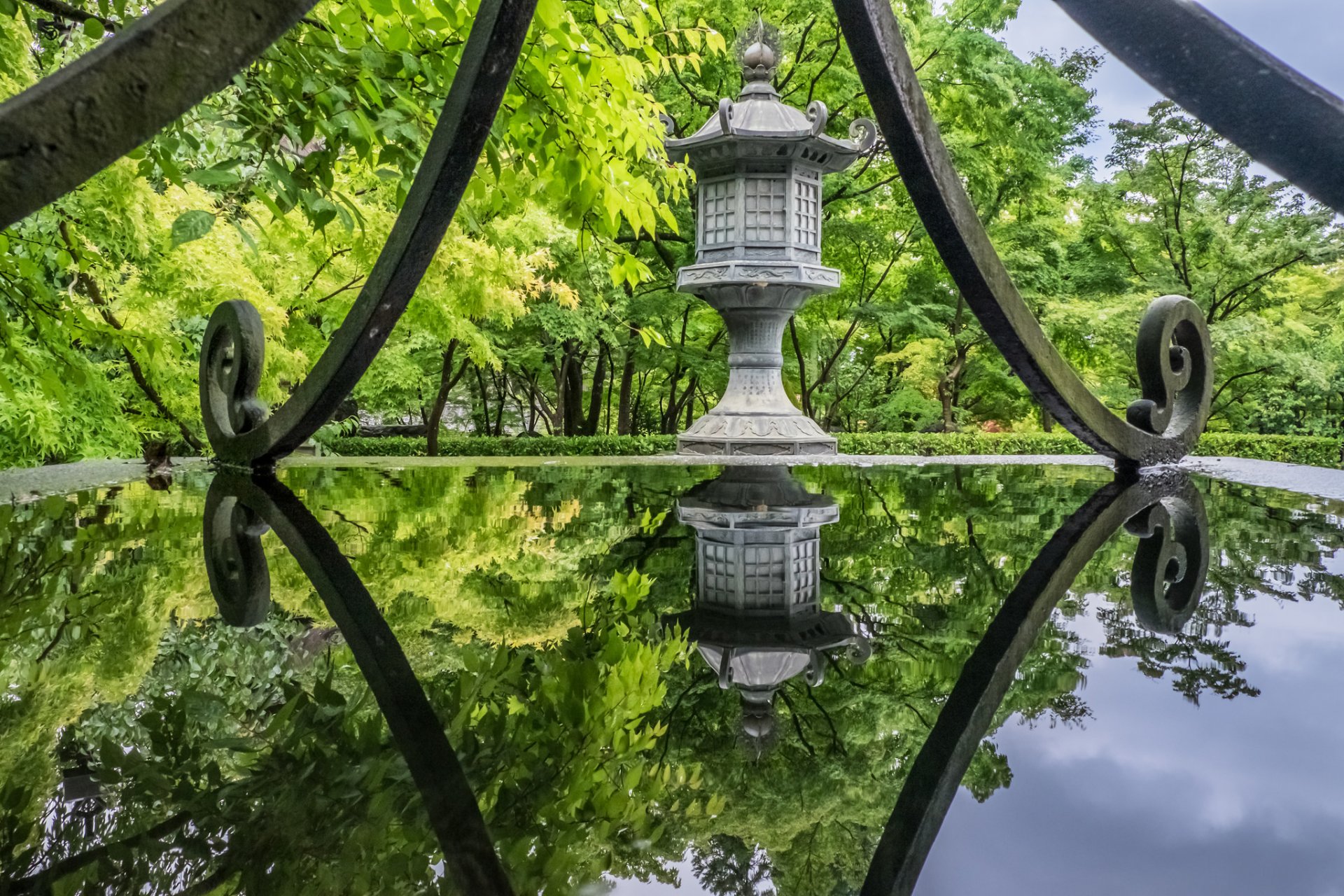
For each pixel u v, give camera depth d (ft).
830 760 1.77
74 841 1.41
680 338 49.47
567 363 54.80
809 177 22.72
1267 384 55.16
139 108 2.16
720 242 22.72
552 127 7.25
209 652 2.62
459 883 1.27
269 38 2.29
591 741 1.89
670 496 7.84
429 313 25.00
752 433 22.15
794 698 2.22
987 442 42.65
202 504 6.62
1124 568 4.11
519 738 1.91
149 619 3.05
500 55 3.67
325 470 10.78
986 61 39.14
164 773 1.73
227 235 17.80
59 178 2.11
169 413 19.60
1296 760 1.78
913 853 1.34
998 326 5.33
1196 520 5.80
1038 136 44.27
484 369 62.80
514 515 6.27
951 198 4.29
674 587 3.67
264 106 5.87
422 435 67.82
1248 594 3.51
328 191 6.02
